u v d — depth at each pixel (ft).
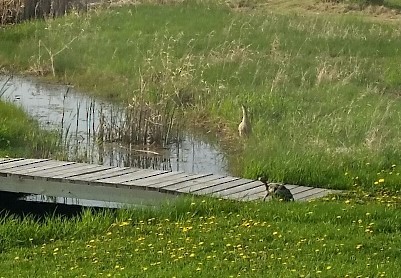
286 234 34.86
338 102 61.62
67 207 42.91
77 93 71.51
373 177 46.11
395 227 36.37
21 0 95.04
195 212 38.47
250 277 30.01
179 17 91.61
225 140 58.70
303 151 49.98
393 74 70.13
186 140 58.90
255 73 68.74
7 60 80.79
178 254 32.89
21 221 39.73
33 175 43.45
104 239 35.35
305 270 30.83
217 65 71.82
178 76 67.41
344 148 50.39
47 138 56.29
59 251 34.12
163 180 43.62
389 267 31.40
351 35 83.46
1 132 55.31
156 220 37.76
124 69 75.00
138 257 32.83
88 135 59.16
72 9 94.84
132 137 57.82
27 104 67.21
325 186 46.19
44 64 78.79
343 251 33.17
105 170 45.09
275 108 60.85
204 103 64.44
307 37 81.87
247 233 35.06
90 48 81.35
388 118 57.36
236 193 41.96
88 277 30.68
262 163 48.85
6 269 32.14
